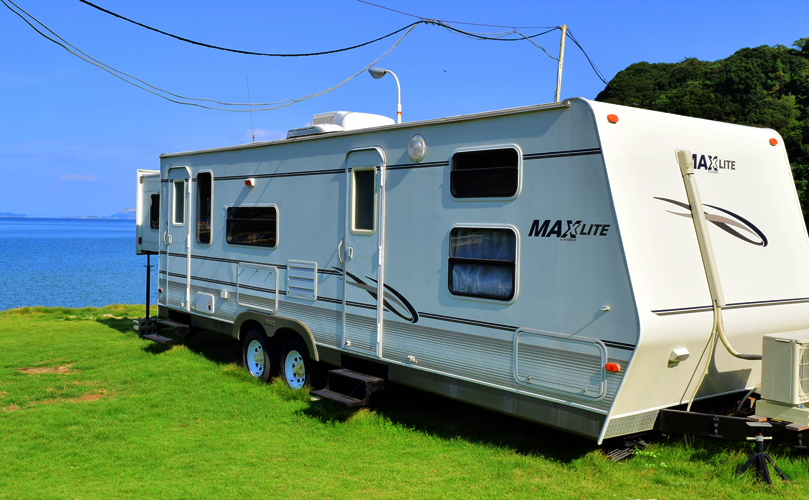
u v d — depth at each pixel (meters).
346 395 5.98
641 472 4.45
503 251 4.77
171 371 7.94
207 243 8.23
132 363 8.38
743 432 4.19
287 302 6.91
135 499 4.21
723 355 4.61
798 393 3.98
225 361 8.48
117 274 37.16
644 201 4.26
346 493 4.32
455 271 5.11
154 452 5.17
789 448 4.58
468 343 5.01
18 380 7.61
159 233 9.30
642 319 3.95
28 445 5.36
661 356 4.13
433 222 5.30
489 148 4.85
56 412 6.29
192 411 6.32
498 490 4.29
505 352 4.74
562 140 4.38
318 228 6.49
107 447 5.30
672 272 4.24
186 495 4.28
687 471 4.38
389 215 5.70
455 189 5.12
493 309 4.82
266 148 7.19
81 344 9.73
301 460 4.98
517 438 5.27
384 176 5.75
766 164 5.21
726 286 4.63
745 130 5.15
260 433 5.67
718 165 4.82
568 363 4.34
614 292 4.07
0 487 4.45
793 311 5.03
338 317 6.26
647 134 4.41
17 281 32.22
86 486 4.46
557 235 4.40
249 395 6.83
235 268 7.72
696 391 4.61
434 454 5.07
